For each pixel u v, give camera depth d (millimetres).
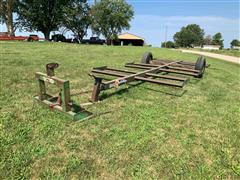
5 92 5023
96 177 2609
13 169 2635
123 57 13086
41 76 4234
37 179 2529
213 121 4254
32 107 4305
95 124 3816
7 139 3191
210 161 3021
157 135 3590
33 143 3156
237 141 3551
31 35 34375
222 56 30984
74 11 43844
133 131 3658
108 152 3068
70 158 2900
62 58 10750
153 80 5465
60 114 4035
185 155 3113
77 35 50719
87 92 5453
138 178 2631
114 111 4398
